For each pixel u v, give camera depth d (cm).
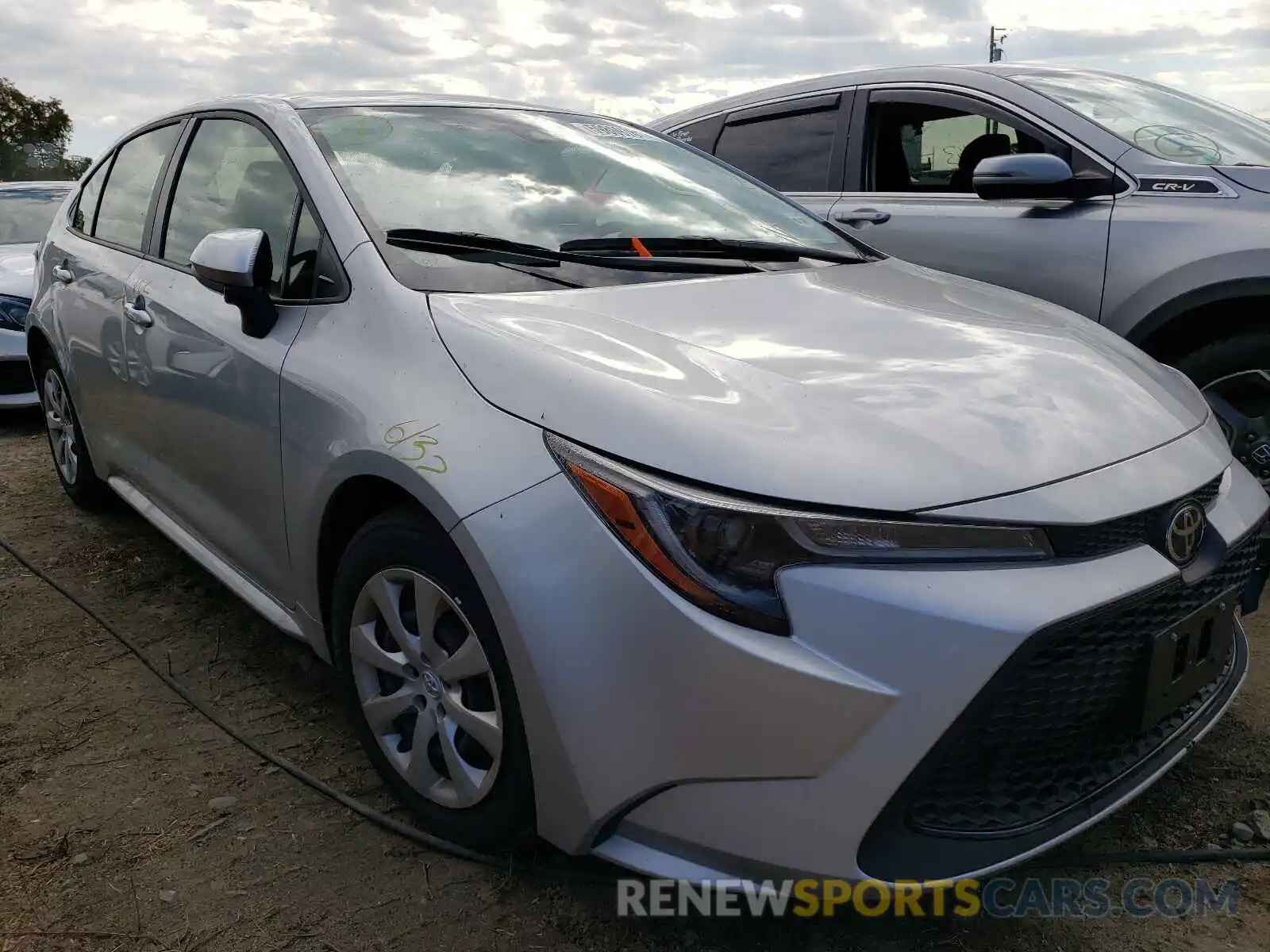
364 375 221
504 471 187
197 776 250
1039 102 402
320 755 259
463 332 211
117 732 270
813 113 473
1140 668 184
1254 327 342
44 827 230
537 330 209
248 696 289
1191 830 225
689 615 167
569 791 182
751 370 198
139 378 325
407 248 242
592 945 195
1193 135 384
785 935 198
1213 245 338
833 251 300
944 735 163
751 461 171
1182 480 193
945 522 168
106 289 354
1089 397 205
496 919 201
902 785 164
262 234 250
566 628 176
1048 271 375
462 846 217
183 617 340
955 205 411
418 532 205
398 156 276
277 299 260
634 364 196
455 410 200
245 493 268
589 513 177
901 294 263
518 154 295
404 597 219
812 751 164
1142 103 411
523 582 180
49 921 201
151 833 227
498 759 197
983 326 239
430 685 214
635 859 181
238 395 262
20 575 378
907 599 164
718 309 232
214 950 193
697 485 171
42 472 516
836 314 237
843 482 169
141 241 349
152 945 194
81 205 423
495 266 241
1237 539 202
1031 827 178
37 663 309
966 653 163
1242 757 251
